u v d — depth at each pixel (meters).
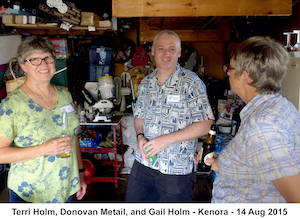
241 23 3.71
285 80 1.88
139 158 1.84
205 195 2.87
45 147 1.32
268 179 0.78
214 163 1.27
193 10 1.87
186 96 1.64
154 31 3.39
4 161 1.29
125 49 3.85
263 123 0.81
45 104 1.48
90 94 3.22
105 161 3.41
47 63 1.42
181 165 1.65
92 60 3.65
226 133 3.38
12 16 2.75
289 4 1.86
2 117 1.31
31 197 1.43
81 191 1.78
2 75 2.92
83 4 3.14
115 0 1.85
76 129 1.63
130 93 3.59
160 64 1.65
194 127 1.59
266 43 0.88
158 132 1.69
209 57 3.92
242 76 0.94
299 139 0.89
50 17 2.96
